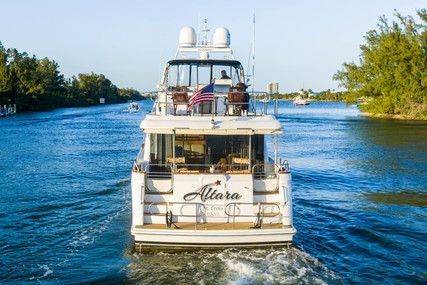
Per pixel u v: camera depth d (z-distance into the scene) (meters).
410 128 54.22
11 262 10.67
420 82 71.00
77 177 21.39
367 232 13.08
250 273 9.66
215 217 10.77
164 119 11.23
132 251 11.23
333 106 189.50
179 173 10.68
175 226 10.49
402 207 16.31
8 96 98.44
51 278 9.73
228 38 15.35
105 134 44.41
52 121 65.44
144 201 10.78
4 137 40.56
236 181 10.72
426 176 22.58
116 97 192.50
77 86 169.25
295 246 11.76
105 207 15.82
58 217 14.55
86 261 10.68
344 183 20.80
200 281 9.34
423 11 69.44
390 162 27.25
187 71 14.38
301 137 43.59
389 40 71.81
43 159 27.16
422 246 12.03
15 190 18.53
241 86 12.08
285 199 10.72
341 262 10.74
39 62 135.50
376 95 78.44
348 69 78.94
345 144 37.25
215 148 11.75
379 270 10.33
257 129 10.89
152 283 9.33
